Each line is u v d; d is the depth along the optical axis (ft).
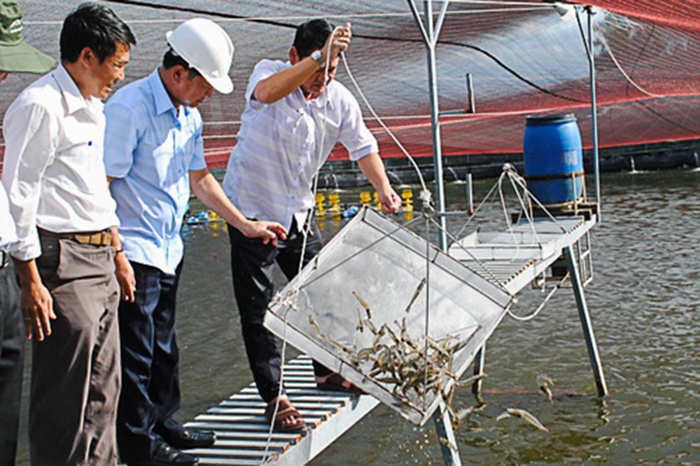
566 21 31.65
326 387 16.14
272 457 13.14
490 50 32.12
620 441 23.77
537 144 31.63
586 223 30.68
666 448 23.09
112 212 11.60
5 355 10.72
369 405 16.57
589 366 29.91
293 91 14.08
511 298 14.73
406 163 101.40
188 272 50.31
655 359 30.01
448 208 76.33
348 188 98.12
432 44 20.53
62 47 10.87
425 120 40.32
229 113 29.73
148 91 12.79
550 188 31.63
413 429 25.30
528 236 27.48
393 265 14.97
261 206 14.90
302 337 12.87
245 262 14.66
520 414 14.62
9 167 10.30
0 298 10.44
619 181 90.02
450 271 15.10
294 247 15.35
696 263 44.62
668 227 56.59
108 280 11.51
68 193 11.00
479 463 22.95
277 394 14.57
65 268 11.02
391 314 14.19
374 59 28.99
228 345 34.24
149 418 13.06
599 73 37.52
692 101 45.73
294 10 22.06
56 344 11.08
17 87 21.54
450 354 13.32
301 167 14.84
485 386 28.60
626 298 38.42
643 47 34.81
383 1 23.29
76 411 11.24
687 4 27.55
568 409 26.21
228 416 15.15
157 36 21.01
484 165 102.78
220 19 21.25
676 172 95.81
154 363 13.66
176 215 13.30
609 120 49.11
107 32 10.82
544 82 37.60
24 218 10.32
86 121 11.08
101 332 11.58
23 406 27.50
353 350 13.21
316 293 14.11
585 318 27.99
